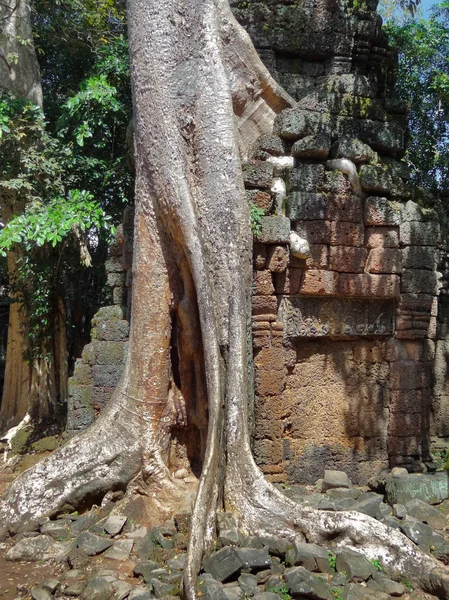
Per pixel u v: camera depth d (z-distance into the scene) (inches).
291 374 285.1
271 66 315.6
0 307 641.6
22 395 441.4
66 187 436.1
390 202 294.4
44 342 438.3
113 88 399.5
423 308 303.1
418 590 183.8
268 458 268.8
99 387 313.9
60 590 185.3
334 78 303.6
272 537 199.6
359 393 298.4
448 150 452.8
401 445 298.8
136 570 192.5
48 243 427.5
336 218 283.7
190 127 253.6
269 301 269.9
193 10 257.6
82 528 221.9
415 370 302.5
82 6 463.5
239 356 233.5
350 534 195.2
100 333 320.2
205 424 246.7
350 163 285.0
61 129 427.2
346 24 324.8
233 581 185.6
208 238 246.8
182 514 217.5
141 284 253.4
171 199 245.6
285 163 285.0
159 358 248.7
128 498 235.1
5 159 378.3
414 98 474.0
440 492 237.6
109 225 336.8
